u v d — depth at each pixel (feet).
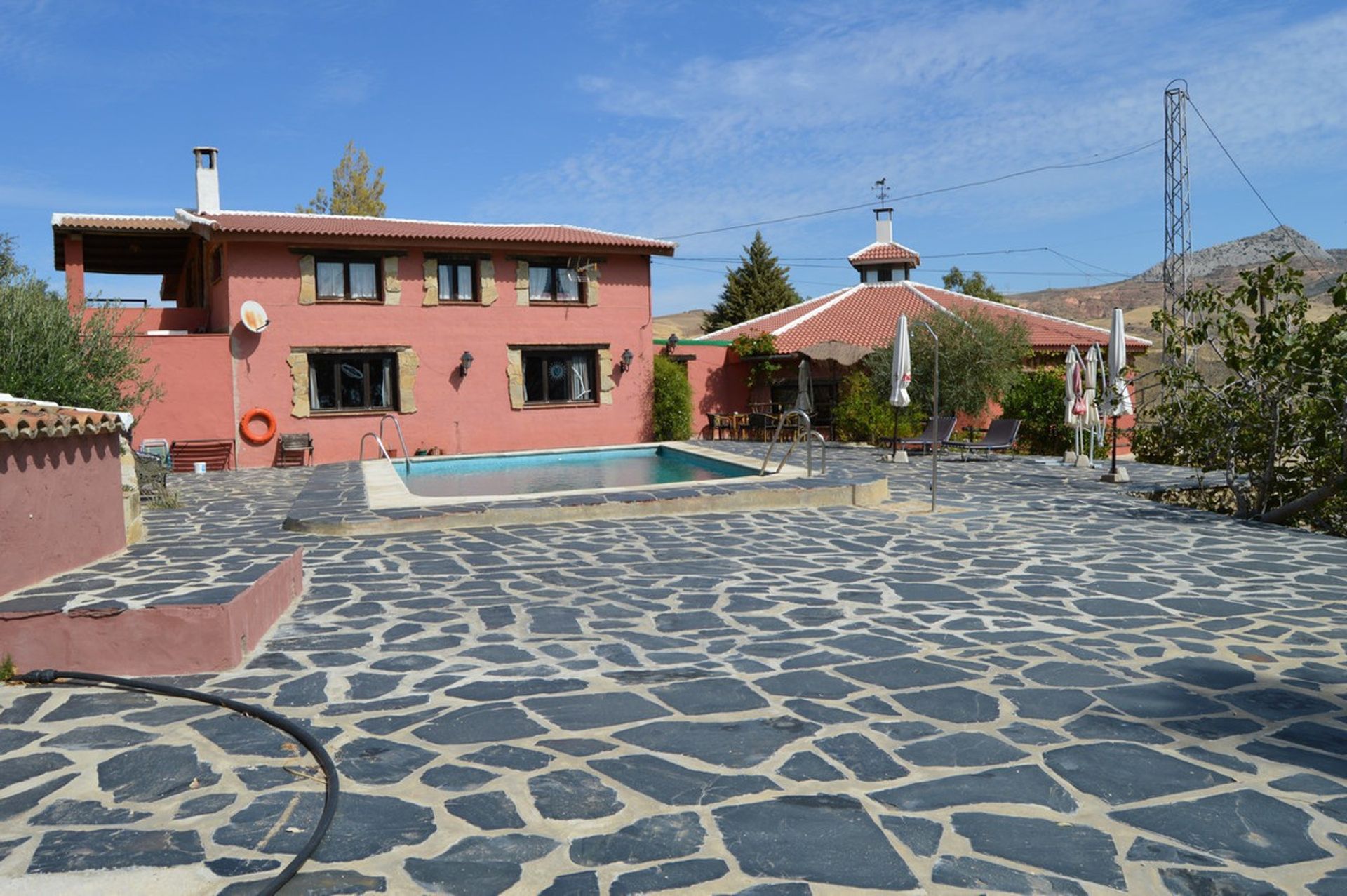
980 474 50.83
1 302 40.91
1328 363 31.89
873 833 9.31
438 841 9.18
